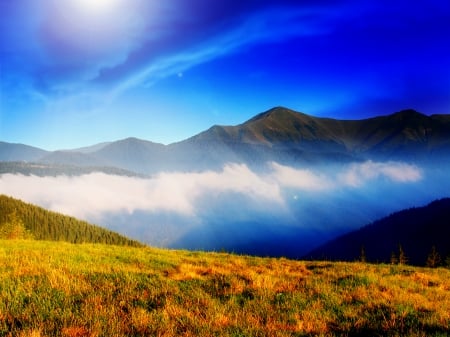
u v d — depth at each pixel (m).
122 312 9.02
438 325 9.34
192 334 7.88
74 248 19.91
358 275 16.41
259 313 9.94
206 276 14.38
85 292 10.63
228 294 11.74
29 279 11.32
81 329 7.66
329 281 15.05
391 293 13.52
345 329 9.01
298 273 17.11
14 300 9.21
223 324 8.73
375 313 10.72
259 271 16.84
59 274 11.98
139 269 14.73
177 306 9.86
